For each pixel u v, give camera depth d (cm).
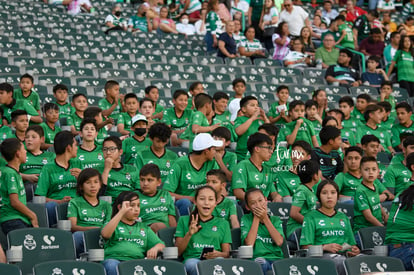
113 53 2933
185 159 1686
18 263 1345
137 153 1788
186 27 3509
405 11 4072
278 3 3547
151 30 3425
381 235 1590
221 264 1320
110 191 1673
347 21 3716
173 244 1483
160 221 1561
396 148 2345
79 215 1510
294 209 1595
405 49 3031
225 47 3100
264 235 1500
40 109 2266
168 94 2650
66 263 1251
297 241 1548
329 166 1914
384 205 1744
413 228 1520
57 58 2825
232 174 1711
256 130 2039
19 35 3023
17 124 1864
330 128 1908
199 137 1673
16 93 2219
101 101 2273
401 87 3012
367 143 1983
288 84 2878
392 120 2438
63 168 1642
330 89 2880
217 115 2192
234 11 3484
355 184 1797
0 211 1491
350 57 3034
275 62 3122
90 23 3388
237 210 1603
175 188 1670
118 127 2144
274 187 1745
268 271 1434
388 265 1418
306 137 2109
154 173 1563
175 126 2164
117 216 1415
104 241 1424
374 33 3331
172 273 1305
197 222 1453
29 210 1493
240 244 1502
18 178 1508
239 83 2378
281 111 2145
